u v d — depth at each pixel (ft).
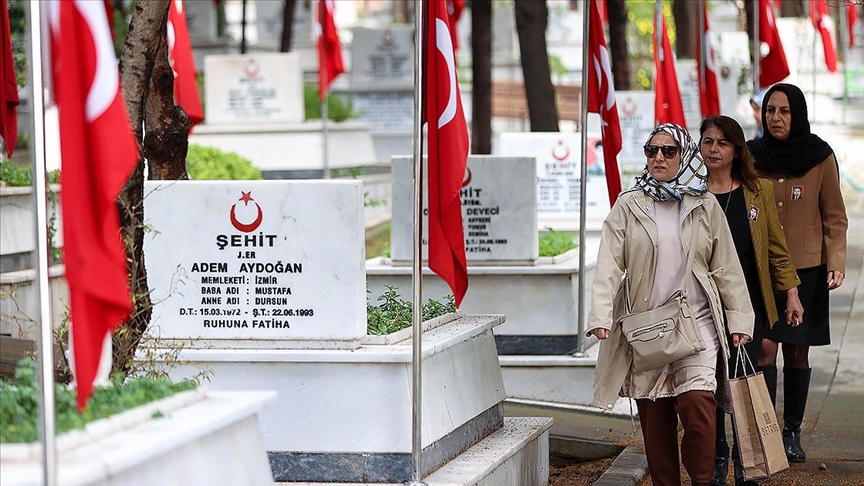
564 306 36.65
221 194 22.63
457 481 21.70
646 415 24.02
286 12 90.74
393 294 27.43
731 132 25.49
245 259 22.63
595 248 46.88
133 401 16.94
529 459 26.16
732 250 23.53
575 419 33.78
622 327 23.18
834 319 47.37
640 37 121.19
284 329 22.58
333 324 22.41
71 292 14.43
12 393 16.96
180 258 22.80
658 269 23.24
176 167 27.32
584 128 36.04
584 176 36.32
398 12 136.05
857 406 34.96
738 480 25.54
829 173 28.19
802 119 28.14
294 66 79.66
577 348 36.73
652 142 23.44
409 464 21.88
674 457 24.04
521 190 36.60
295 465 22.20
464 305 36.94
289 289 22.53
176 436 15.81
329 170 79.10
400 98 98.84
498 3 138.51
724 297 23.49
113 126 14.69
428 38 22.80
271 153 78.69
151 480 15.46
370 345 22.90
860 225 65.36
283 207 22.50
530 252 36.68
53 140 38.06
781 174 28.27
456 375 24.23
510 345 36.99
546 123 61.77
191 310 22.82
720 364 24.25
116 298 14.65
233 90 80.18
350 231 22.36
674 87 48.93
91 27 14.56
